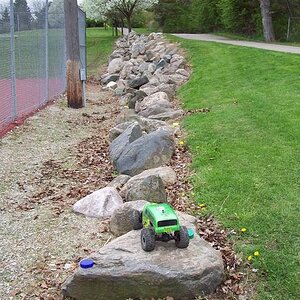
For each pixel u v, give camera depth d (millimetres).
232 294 2207
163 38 14000
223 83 7258
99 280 2191
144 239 2273
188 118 5340
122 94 8789
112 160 4254
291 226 2686
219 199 3129
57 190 3688
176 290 2164
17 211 3264
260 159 3713
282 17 17453
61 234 2891
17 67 6367
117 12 20812
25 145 4977
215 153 3982
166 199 3236
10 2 5477
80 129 5887
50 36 7914
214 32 22375
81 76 7254
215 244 2607
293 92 5957
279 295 2156
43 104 7191
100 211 3139
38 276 2447
